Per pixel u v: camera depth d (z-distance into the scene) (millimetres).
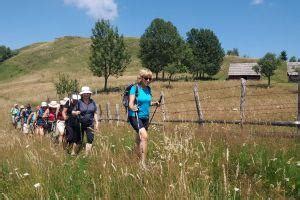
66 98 13383
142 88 8875
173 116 22422
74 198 6406
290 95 39750
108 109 26219
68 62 170000
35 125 16750
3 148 11367
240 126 12258
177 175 5883
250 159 7461
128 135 12039
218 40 123062
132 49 181125
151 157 8273
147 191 5758
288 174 6598
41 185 6684
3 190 7289
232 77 134500
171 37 98875
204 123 14344
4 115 47969
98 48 85000
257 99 39688
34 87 107688
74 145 10898
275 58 87562
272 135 10039
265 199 5629
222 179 6410
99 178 6812
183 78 114125
